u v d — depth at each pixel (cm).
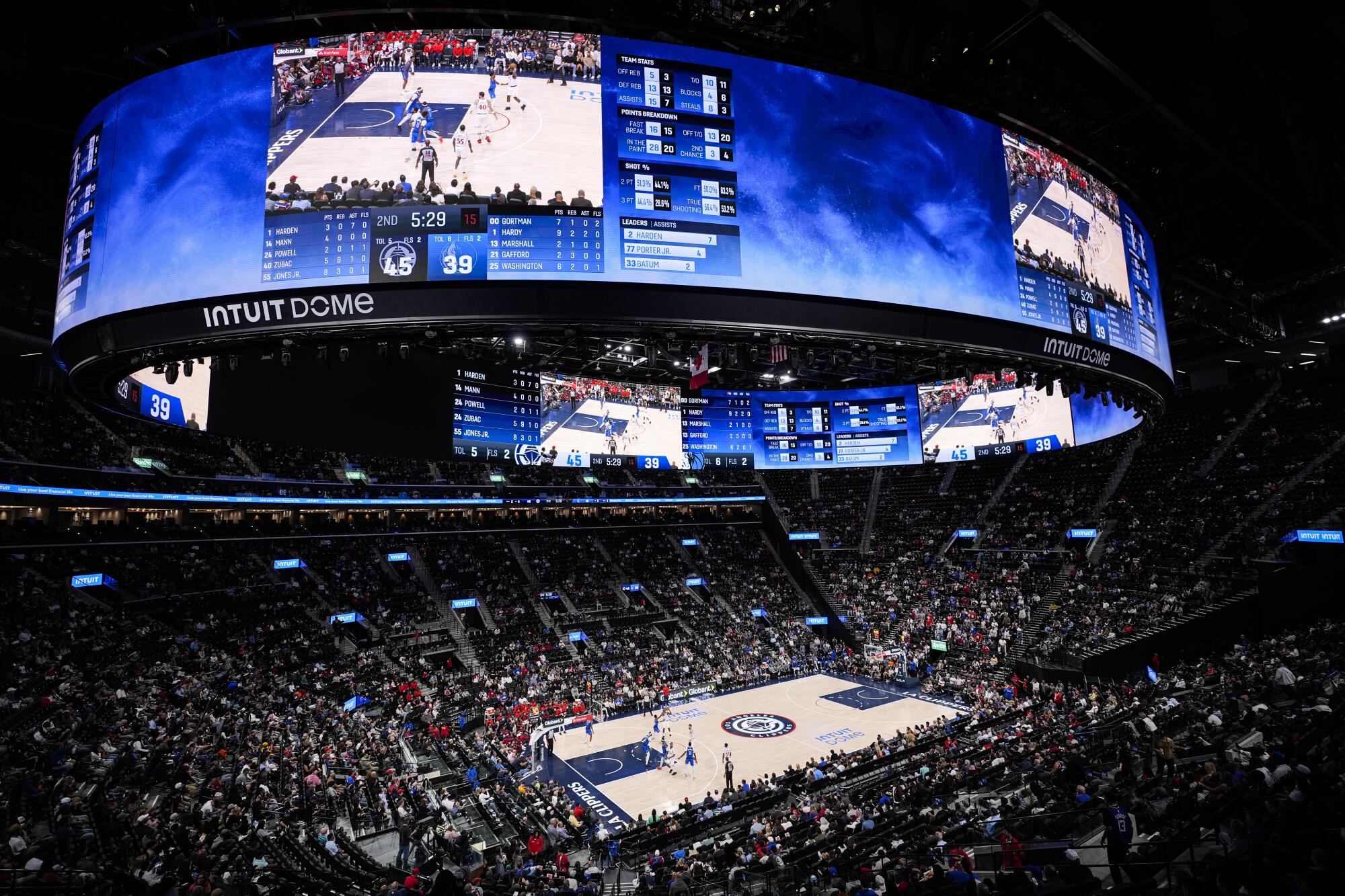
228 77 1202
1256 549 3275
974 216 1421
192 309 1142
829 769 2381
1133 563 3759
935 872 985
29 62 1862
